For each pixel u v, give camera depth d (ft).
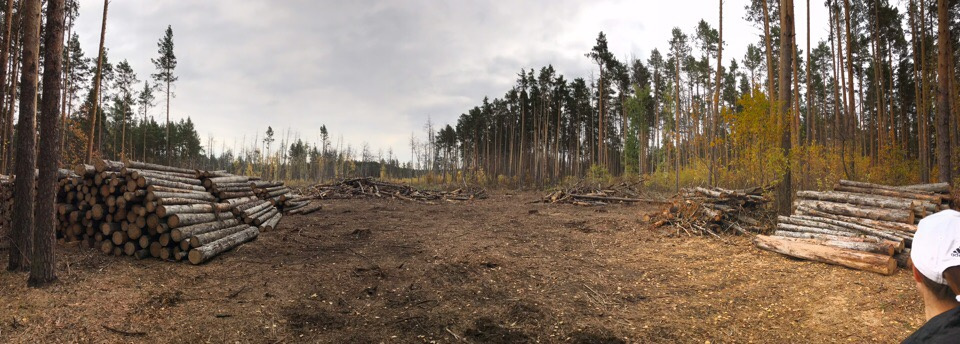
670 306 18.80
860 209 28.48
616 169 187.32
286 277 21.95
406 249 29.37
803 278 21.71
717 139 53.01
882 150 61.67
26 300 16.88
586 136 178.60
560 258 27.40
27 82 19.52
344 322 16.84
